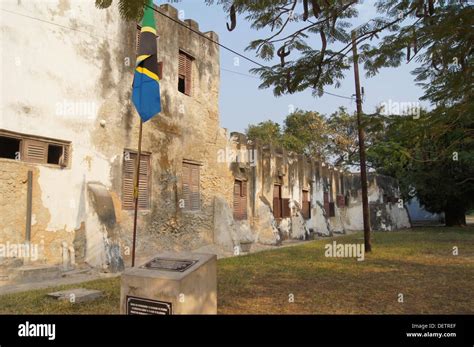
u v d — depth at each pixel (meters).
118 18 10.75
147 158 11.67
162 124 12.20
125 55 10.94
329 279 8.38
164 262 4.27
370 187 29.27
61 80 9.13
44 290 6.79
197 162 13.77
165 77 12.45
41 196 8.59
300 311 5.82
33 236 8.36
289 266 10.20
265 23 4.65
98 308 5.68
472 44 4.98
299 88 5.68
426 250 13.63
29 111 8.41
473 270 9.56
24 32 8.37
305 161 22.80
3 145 8.87
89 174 9.71
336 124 33.06
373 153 10.16
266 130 31.70
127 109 10.92
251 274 8.97
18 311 5.48
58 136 9.02
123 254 10.39
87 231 9.38
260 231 17.59
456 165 24.72
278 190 19.97
